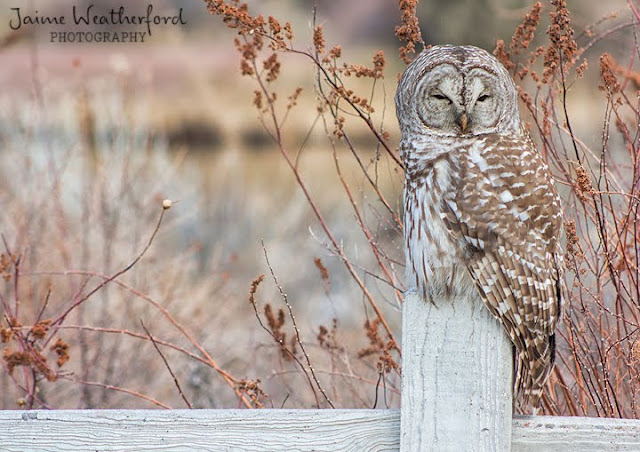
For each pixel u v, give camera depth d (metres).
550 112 9.86
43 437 6.38
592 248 9.43
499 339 5.88
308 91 29.80
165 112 36.59
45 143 19.62
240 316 17.80
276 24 9.45
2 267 11.86
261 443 6.23
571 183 8.91
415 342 5.94
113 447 6.34
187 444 6.29
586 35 11.52
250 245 22.02
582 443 5.91
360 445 6.13
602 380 9.22
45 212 17.16
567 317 8.60
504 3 21.33
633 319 9.57
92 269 16.58
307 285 19.44
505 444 5.82
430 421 5.89
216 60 37.91
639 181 9.12
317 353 14.20
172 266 17.41
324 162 28.31
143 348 15.73
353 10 39.72
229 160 32.25
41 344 13.34
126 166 17.95
